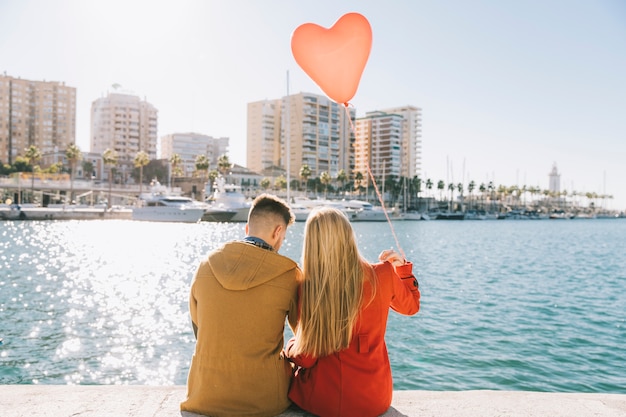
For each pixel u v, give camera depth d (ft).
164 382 32.81
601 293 66.64
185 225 258.16
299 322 10.52
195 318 10.82
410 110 638.12
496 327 45.88
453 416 11.29
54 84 521.65
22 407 11.49
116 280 75.82
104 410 11.27
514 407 11.84
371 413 10.46
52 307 54.60
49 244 139.33
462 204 510.99
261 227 10.58
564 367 34.94
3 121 495.00
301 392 10.84
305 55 12.60
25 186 337.52
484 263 107.04
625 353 37.93
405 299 10.85
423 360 36.27
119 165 520.83
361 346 10.39
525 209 619.26
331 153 566.36
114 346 40.11
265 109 569.23
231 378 10.20
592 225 398.42
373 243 171.01
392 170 598.75
